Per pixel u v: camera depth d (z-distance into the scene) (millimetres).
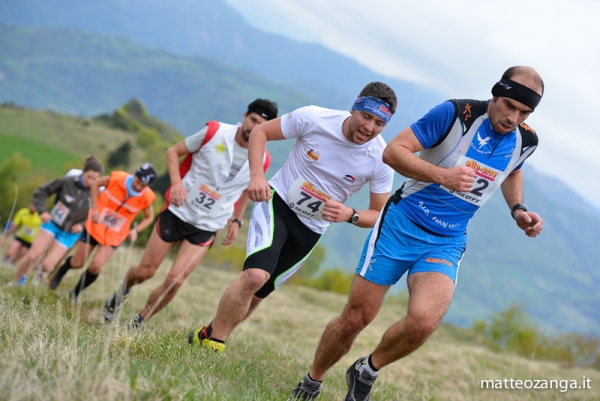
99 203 7559
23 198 49906
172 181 6008
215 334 4730
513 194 4195
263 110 5941
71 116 105375
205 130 6070
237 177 6184
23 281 8289
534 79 3664
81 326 4762
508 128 3746
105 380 2709
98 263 7496
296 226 4840
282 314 12844
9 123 93188
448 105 3801
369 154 4570
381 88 4293
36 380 2615
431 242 3951
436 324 3674
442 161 3893
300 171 4711
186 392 2844
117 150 72188
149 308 6164
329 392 4969
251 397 3436
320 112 4602
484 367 10094
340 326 4113
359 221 4645
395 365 8570
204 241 6266
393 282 4051
